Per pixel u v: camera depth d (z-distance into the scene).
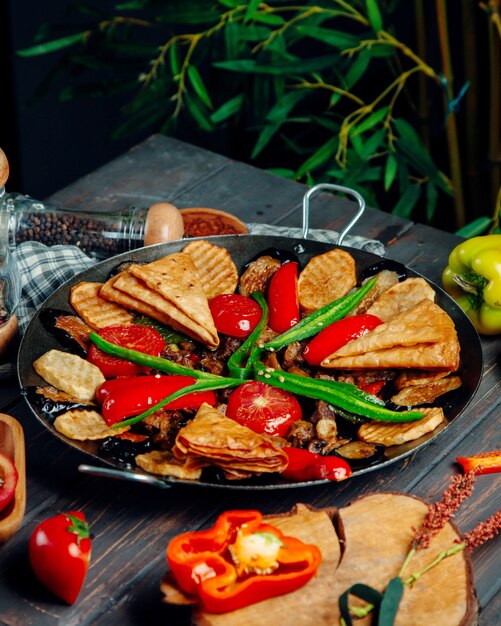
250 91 1.94
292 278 1.30
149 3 1.81
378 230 1.52
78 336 1.25
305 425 1.18
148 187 1.59
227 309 1.28
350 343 1.24
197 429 1.12
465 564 1.06
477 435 1.24
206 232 1.45
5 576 1.11
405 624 1.03
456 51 2.05
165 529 1.15
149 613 1.09
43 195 2.26
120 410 1.17
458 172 1.98
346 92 1.82
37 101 2.18
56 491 1.18
